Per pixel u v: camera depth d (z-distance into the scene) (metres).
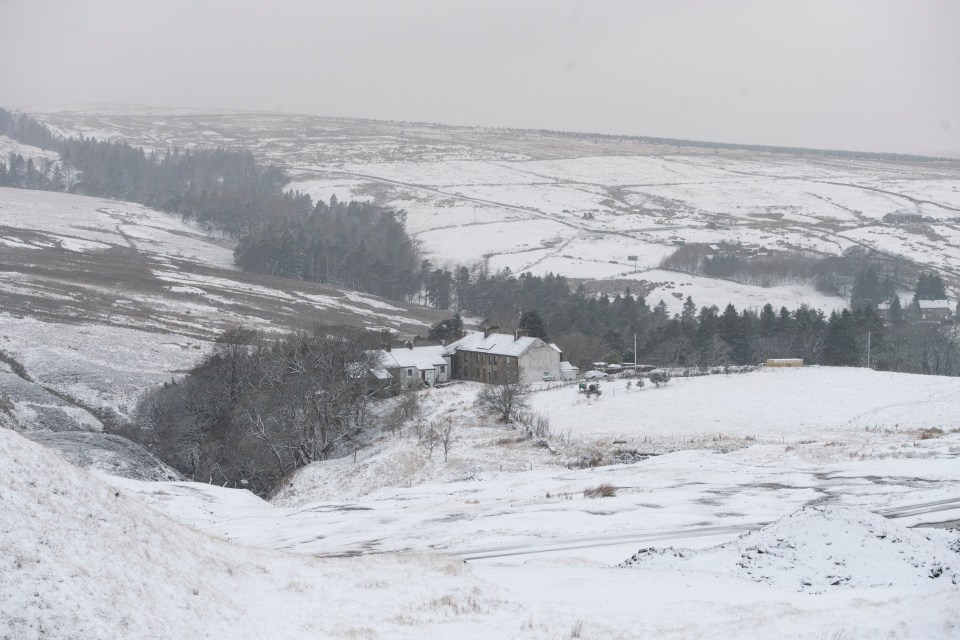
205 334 123.56
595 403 88.75
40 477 20.97
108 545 20.30
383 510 49.03
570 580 26.56
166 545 22.42
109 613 17.75
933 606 19.89
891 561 25.44
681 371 107.38
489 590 24.58
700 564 28.38
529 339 106.62
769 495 43.78
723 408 84.62
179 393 85.38
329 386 78.62
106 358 102.56
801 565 26.27
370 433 83.06
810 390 91.38
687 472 54.41
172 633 18.31
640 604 23.42
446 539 37.25
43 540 18.70
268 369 82.50
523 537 36.41
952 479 44.50
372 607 22.50
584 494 47.69
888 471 48.78
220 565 23.22
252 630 19.88
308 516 48.81
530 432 76.00
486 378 109.00
